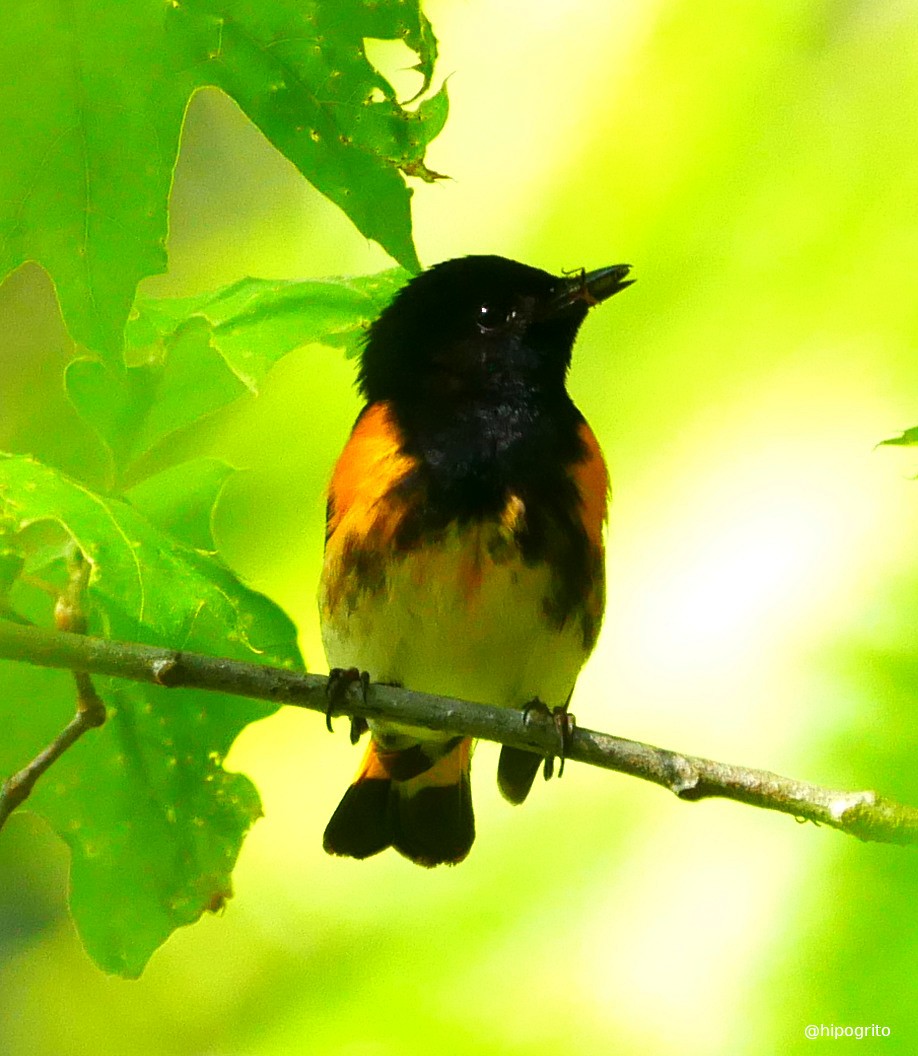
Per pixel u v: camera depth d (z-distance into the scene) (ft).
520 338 32.01
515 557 29.40
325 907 42.57
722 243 44.24
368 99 22.26
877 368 41.37
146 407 26.61
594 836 36.45
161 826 27.48
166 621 25.39
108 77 21.76
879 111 44.88
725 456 40.91
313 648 44.16
